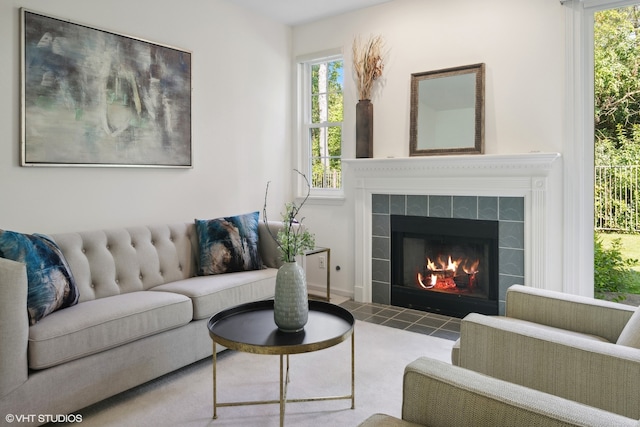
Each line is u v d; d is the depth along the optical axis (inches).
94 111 121.3
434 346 123.6
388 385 99.9
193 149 149.9
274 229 142.7
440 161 146.3
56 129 113.7
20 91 107.2
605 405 59.2
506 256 140.2
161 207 140.8
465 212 146.9
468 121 144.9
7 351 73.2
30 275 85.6
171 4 141.7
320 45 180.7
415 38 156.7
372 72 162.6
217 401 92.6
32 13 108.6
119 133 127.2
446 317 150.9
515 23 137.9
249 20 169.5
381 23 164.2
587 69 128.5
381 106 164.9
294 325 83.7
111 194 127.4
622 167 126.5
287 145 188.7
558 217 132.0
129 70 129.3
